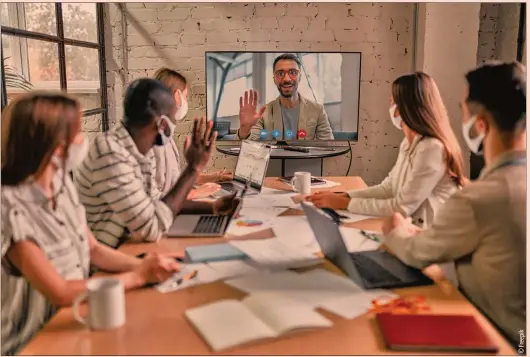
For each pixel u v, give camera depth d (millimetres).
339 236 1324
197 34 4176
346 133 4113
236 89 4082
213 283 1360
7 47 3346
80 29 4043
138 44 4191
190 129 4285
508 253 1263
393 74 4191
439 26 3744
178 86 2572
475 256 1321
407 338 1034
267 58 4039
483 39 4062
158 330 1108
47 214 1324
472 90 1328
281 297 1247
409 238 1469
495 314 1297
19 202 1273
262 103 4090
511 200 1253
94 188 1785
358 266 1456
